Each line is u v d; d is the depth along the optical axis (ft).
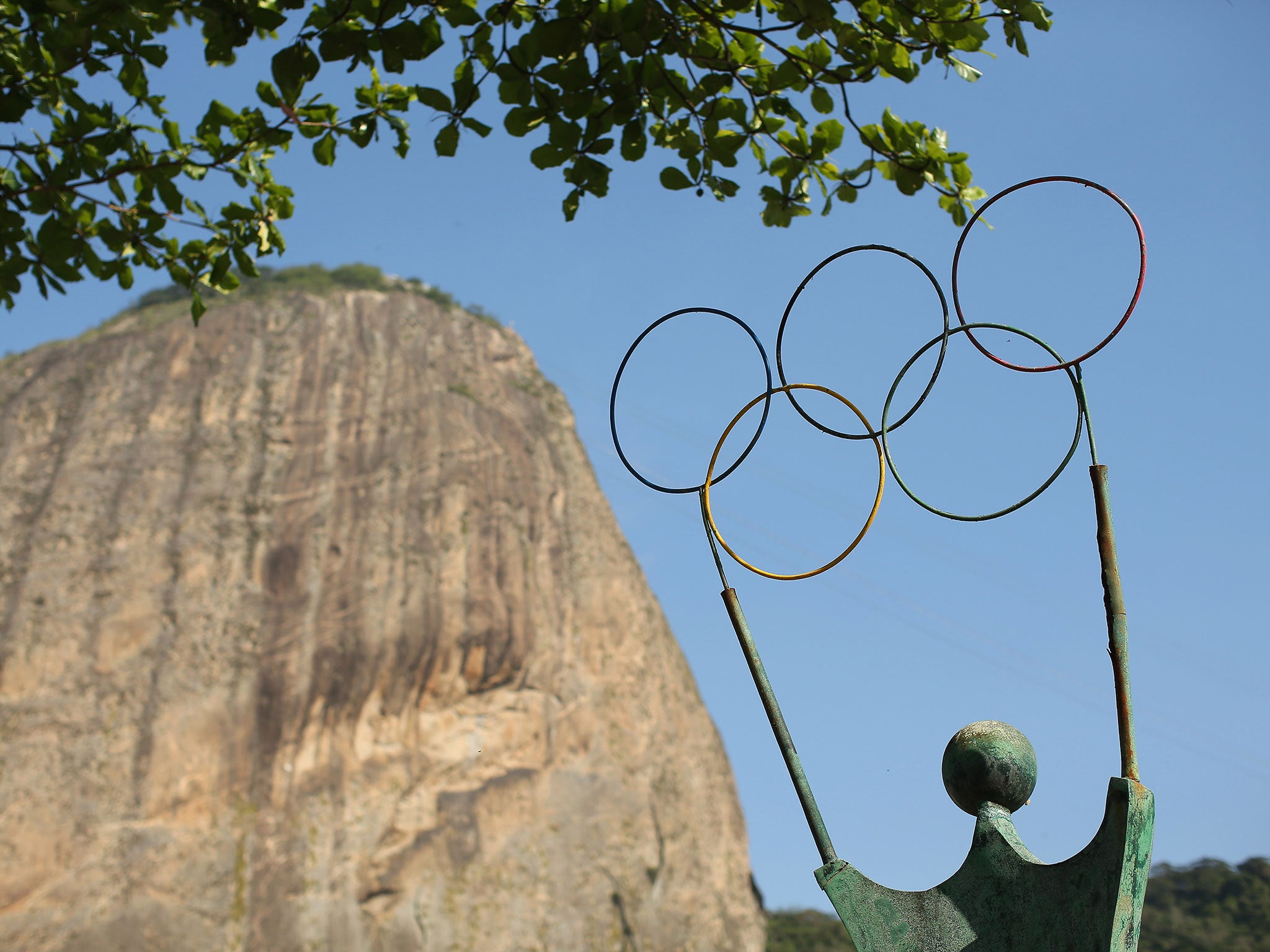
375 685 230.07
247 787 212.84
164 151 24.85
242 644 230.07
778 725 9.46
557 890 213.66
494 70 20.70
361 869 206.18
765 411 10.98
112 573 235.20
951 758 9.22
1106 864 7.87
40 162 24.50
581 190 21.65
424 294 318.45
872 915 8.82
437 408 275.59
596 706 243.81
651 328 11.34
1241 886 164.96
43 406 263.70
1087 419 9.74
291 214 26.50
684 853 232.53
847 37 20.58
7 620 225.76
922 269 10.92
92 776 206.69
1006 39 20.27
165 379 269.23
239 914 196.44
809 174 22.44
